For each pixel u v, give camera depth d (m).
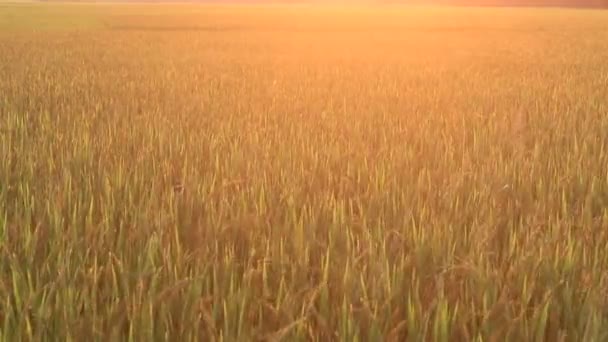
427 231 3.56
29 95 10.44
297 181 4.73
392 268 3.15
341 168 5.24
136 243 3.43
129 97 10.52
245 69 16.44
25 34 31.31
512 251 3.32
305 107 9.52
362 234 3.57
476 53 23.33
